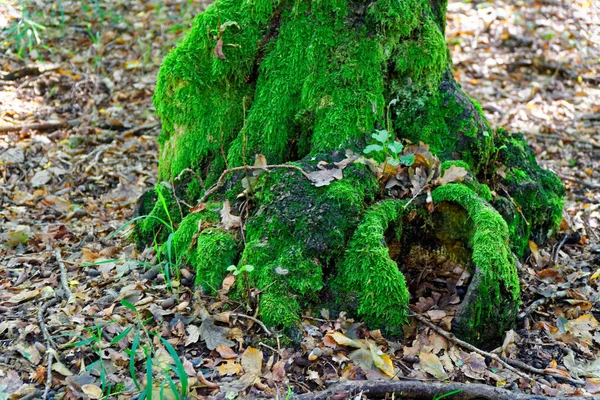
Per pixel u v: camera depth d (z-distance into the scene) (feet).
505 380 9.26
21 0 21.84
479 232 9.98
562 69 24.04
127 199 15.78
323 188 10.28
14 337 9.61
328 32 11.22
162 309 10.16
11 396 8.40
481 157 11.97
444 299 10.60
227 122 11.80
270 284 9.83
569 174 17.94
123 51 23.53
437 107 11.73
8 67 21.43
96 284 11.11
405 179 10.85
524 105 22.09
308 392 8.59
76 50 23.22
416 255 10.95
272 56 11.51
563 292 11.60
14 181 16.28
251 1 11.53
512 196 12.47
